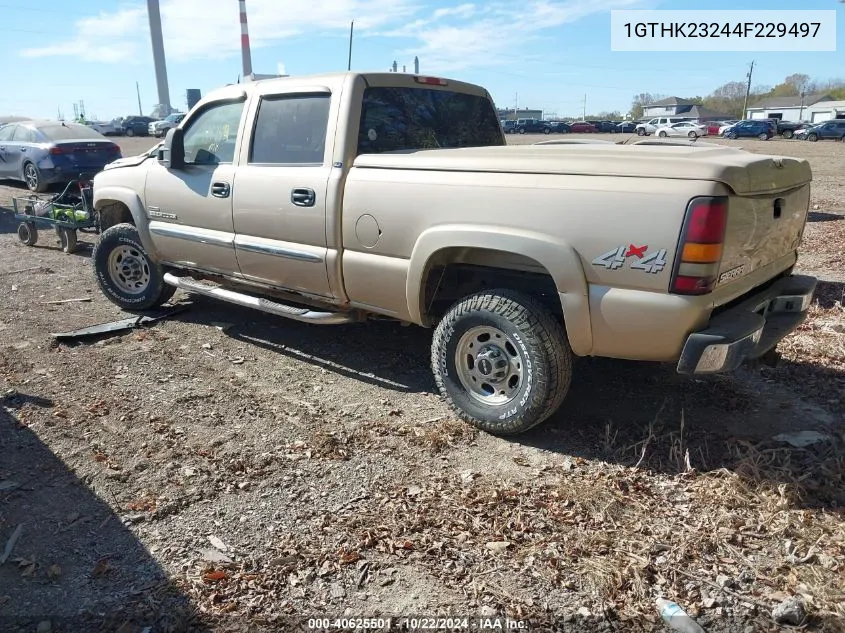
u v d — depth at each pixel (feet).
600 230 11.12
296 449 12.54
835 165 78.02
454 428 13.38
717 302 11.00
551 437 13.08
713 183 10.29
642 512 10.59
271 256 15.85
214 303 22.07
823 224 35.53
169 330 19.39
